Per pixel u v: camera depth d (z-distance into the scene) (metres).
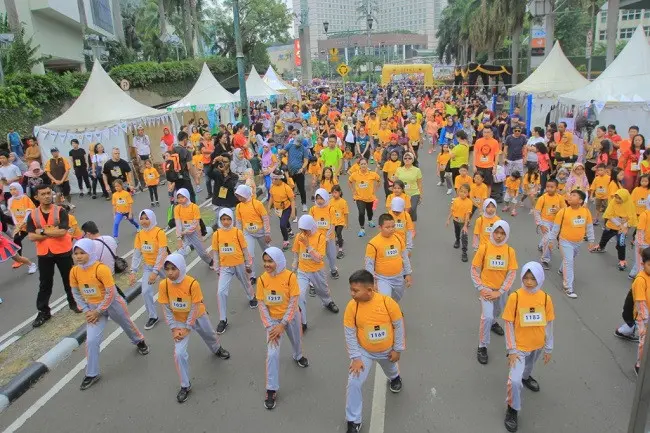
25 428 5.41
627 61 16.20
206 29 56.59
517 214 13.04
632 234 11.17
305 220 6.95
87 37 26.41
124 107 18.20
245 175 12.86
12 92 19.17
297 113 23.52
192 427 5.25
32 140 16.80
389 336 4.89
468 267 9.41
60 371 6.57
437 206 14.08
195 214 9.31
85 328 7.55
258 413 5.41
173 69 34.69
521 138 13.61
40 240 7.78
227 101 23.70
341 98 39.19
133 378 6.25
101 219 14.31
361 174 11.21
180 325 5.82
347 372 6.09
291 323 5.89
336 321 7.45
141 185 18.47
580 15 53.94
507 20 38.56
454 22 67.12
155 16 54.00
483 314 6.11
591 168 13.88
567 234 7.97
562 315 7.38
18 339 7.43
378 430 5.02
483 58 64.06
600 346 6.49
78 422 5.45
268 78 36.03
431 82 54.28
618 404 5.30
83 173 17.38
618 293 8.09
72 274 6.06
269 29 57.22
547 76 22.33
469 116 22.70
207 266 10.18
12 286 9.73
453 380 5.82
